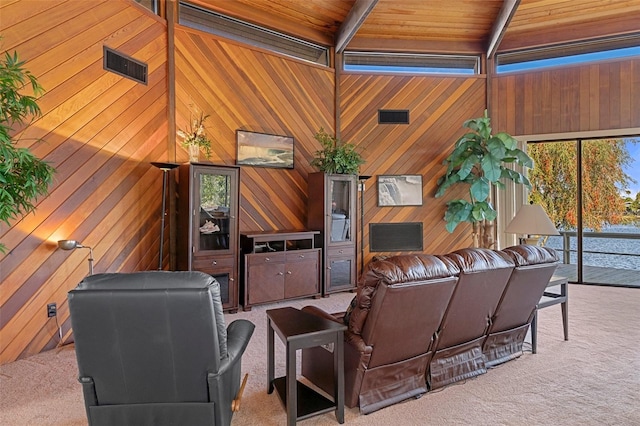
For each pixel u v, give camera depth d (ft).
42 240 10.38
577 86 18.95
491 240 19.26
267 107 16.96
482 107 20.51
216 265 13.55
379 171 19.83
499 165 17.47
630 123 18.03
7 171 6.55
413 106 20.17
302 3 17.03
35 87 7.64
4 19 9.42
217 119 15.47
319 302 15.46
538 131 19.63
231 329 7.11
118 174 12.39
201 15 15.65
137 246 13.08
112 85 12.13
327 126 19.02
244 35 16.81
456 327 7.82
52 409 7.41
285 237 15.14
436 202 20.36
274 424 6.84
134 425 5.70
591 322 12.59
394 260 6.62
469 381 8.42
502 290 8.25
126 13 12.59
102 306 4.94
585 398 7.66
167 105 14.12
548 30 19.58
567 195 19.92
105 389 5.53
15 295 9.85
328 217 16.40
